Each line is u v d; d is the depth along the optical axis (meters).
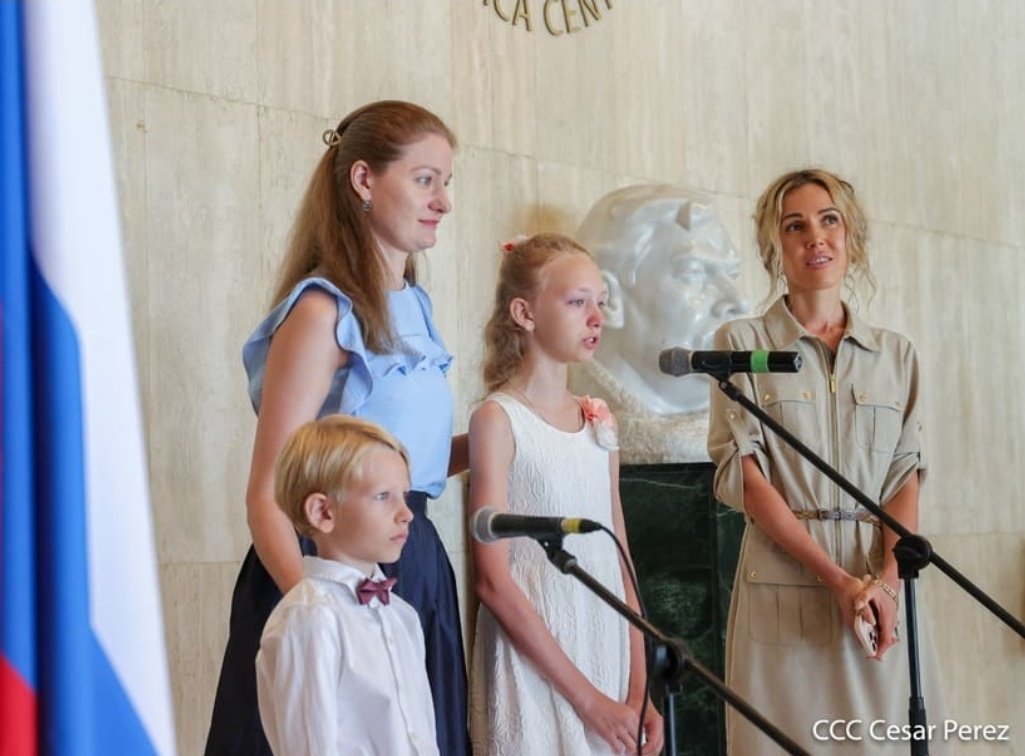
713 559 4.02
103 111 1.11
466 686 2.82
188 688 3.62
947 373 6.15
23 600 1.04
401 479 2.32
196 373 3.69
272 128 3.92
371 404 2.64
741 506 3.31
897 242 5.95
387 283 2.77
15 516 1.04
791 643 3.24
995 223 6.43
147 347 3.60
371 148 2.75
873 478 3.33
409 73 4.31
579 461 3.05
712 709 4.02
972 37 6.38
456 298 4.39
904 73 6.04
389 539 2.30
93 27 1.11
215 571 3.70
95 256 1.09
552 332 3.08
